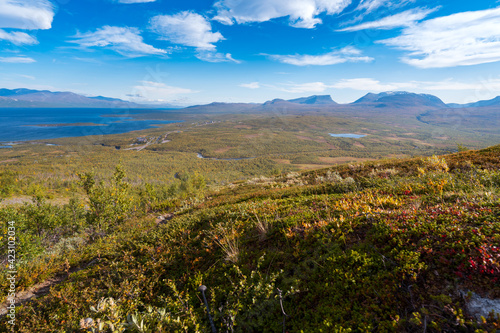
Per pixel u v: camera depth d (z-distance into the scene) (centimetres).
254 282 442
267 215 720
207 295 453
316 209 683
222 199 1759
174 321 358
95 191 2038
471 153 1619
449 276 317
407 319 282
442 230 387
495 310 258
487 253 310
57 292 594
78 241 1521
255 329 358
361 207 573
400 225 442
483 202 461
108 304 385
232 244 595
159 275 565
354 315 314
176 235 835
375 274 368
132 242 933
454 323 259
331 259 416
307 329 319
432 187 700
